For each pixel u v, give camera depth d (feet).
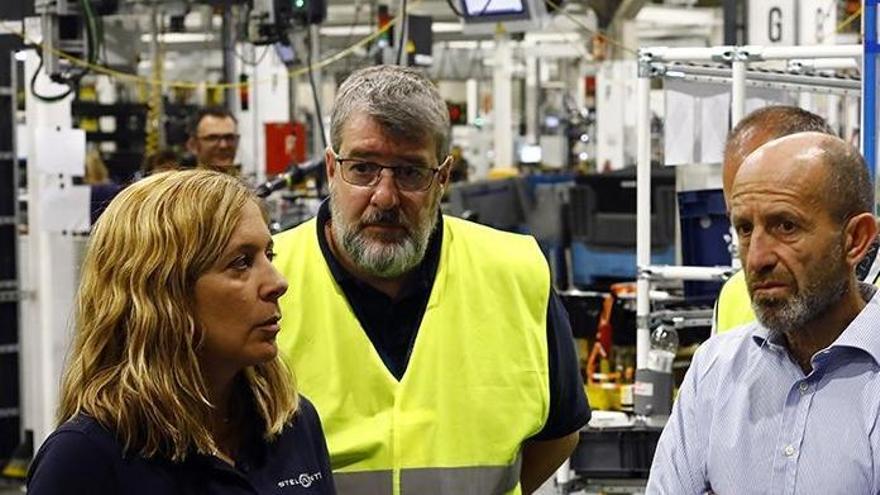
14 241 21.76
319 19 20.10
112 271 5.70
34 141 20.38
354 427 7.63
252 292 5.81
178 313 5.66
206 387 5.86
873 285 6.98
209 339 5.77
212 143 20.29
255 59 27.84
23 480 21.29
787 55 10.42
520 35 30.89
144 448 5.64
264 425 6.19
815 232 6.08
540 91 44.21
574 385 8.25
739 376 6.65
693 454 6.77
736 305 8.82
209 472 5.80
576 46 38.55
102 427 5.61
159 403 5.62
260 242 5.87
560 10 24.03
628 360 14.78
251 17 20.31
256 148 29.76
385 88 7.25
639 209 11.25
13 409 21.91
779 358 6.53
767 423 6.46
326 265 7.75
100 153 26.16
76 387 5.72
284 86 30.27
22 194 24.27
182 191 5.75
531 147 37.68
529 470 8.43
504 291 7.93
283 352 7.01
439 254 7.85
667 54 10.97
